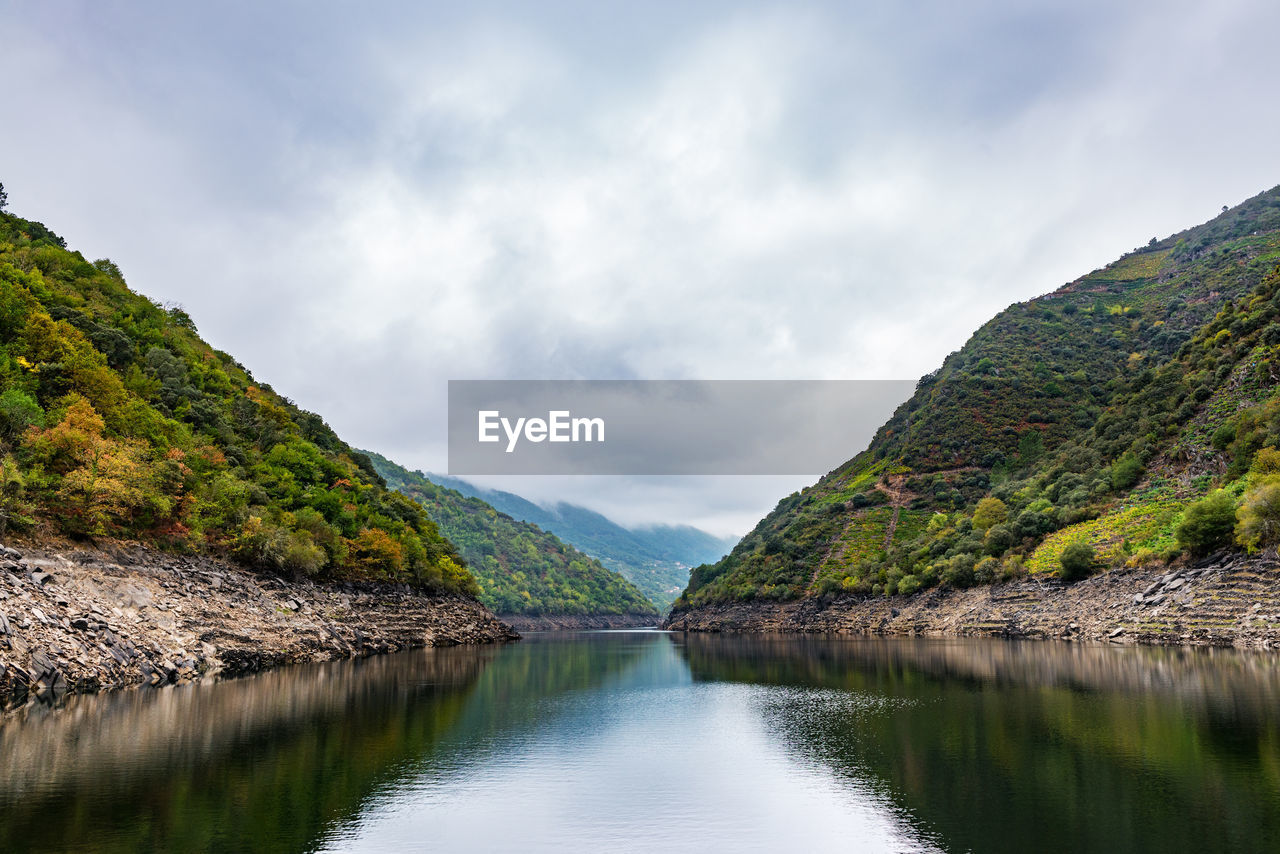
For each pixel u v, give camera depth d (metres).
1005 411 198.88
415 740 36.50
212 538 73.94
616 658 97.31
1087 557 99.81
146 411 75.56
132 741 32.72
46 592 45.56
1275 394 101.94
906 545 153.88
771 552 193.25
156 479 64.38
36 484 52.62
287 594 78.50
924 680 59.66
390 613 102.50
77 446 57.56
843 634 146.50
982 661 71.75
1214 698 42.94
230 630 61.81
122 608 52.06
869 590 154.00
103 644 46.22
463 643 123.19
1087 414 188.50
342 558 93.06
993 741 34.75
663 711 48.31
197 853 20.45
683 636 181.62
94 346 84.06
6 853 19.92
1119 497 118.06
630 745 36.84
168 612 56.09
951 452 192.38
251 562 77.06
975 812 24.31
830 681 62.94
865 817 24.38
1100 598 93.38
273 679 57.22
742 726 42.12
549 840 22.69
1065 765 29.67
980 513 141.25
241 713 40.75
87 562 52.84
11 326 68.69
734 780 29.78
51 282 98.12
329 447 148.00
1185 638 74.12
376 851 21.36
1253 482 85.56
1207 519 80.19
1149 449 121.25
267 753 32.00
